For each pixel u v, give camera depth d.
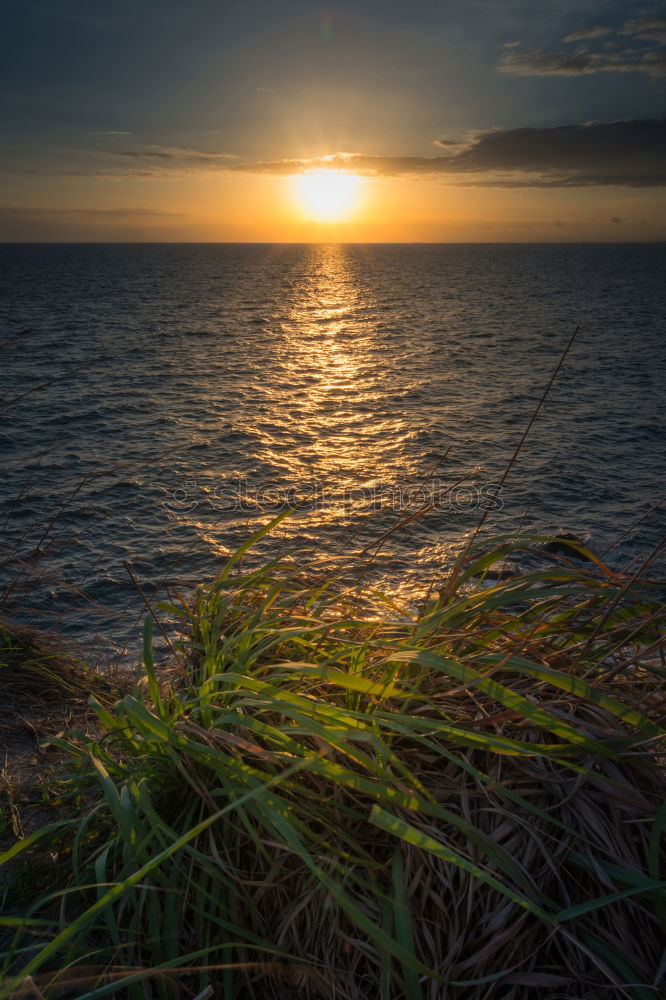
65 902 1.68
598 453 22.62
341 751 1.55
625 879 1.37
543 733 1.68
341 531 15.25
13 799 2.20
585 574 1.96
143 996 1.33
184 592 8.51
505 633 1.91
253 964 1.38
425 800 1.50
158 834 1.46
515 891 1.41
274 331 65.94
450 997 1.34
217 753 1.50
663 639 1.74
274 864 1.47
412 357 48.66
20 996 1.28
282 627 2.16
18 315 72.69
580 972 1.36
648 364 42.75
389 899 1.36
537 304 93.44
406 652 1.66
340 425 27.95
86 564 13.08
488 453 22.98
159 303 94.44
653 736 1.51
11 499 16.64
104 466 20.52
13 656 3.37
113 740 1.88
